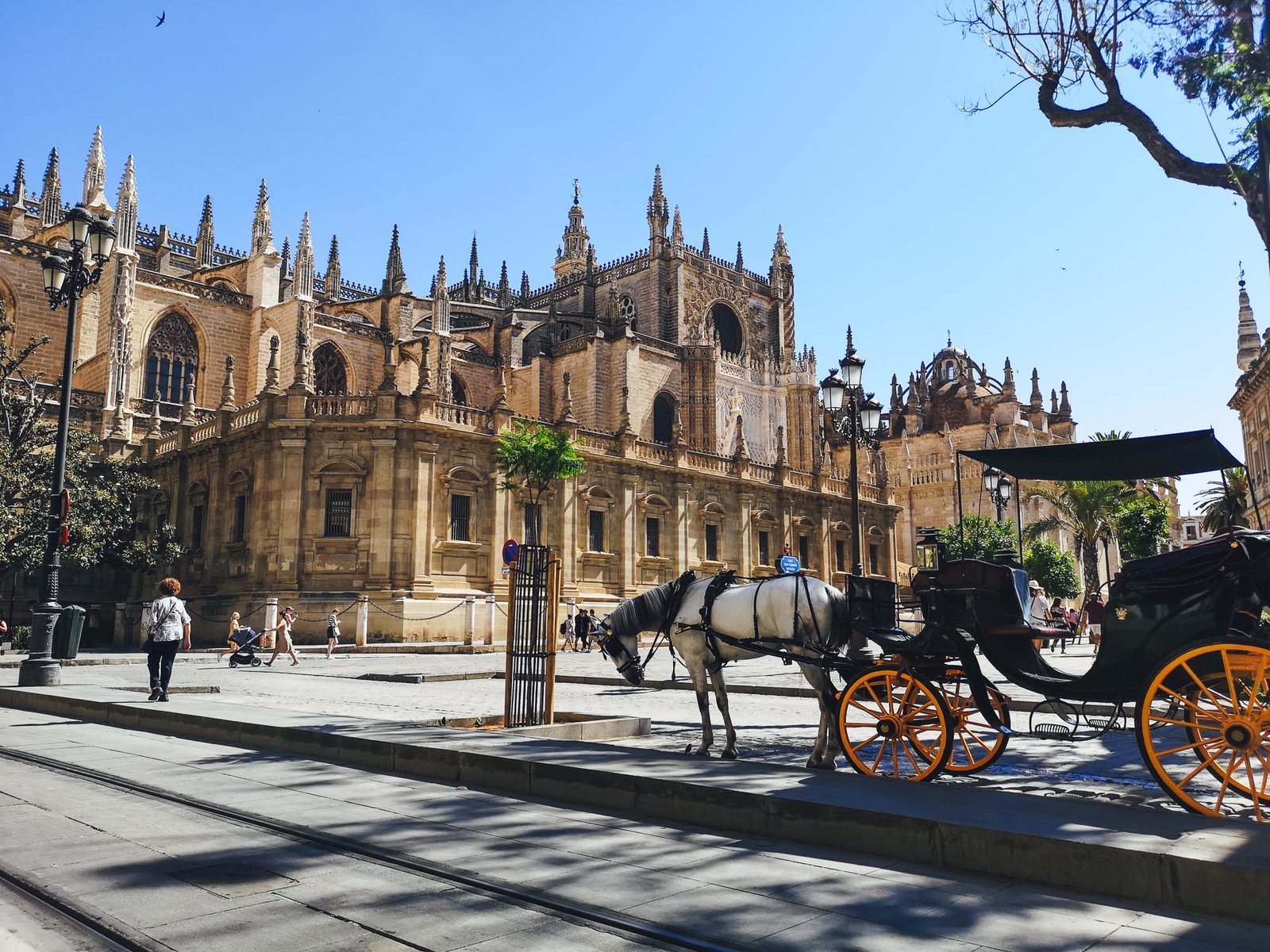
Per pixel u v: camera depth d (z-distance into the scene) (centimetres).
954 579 973
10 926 555
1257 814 745
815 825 763
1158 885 602
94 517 3847
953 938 539
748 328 8612
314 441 4319
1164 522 4997
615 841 771
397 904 596
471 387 6844
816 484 6612
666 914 580
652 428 7188
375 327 6325
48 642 1916
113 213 5459
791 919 571
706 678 1175
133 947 520
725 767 936
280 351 5750
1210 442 1009
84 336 5375
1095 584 4938
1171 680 808
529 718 1404
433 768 1059
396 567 4244
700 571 5691
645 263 8081
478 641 4269
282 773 1076
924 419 10438
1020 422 9581
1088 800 785
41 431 3700
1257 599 810
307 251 5919
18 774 1062
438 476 4438
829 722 1053
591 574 5094
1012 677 923
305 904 594
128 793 952
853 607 1066
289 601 4106
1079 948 523
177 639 1658
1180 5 1492
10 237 5138
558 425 5031
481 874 665
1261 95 1352
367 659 3462
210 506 4588
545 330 7800
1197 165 1502
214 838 763
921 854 704
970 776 1036
